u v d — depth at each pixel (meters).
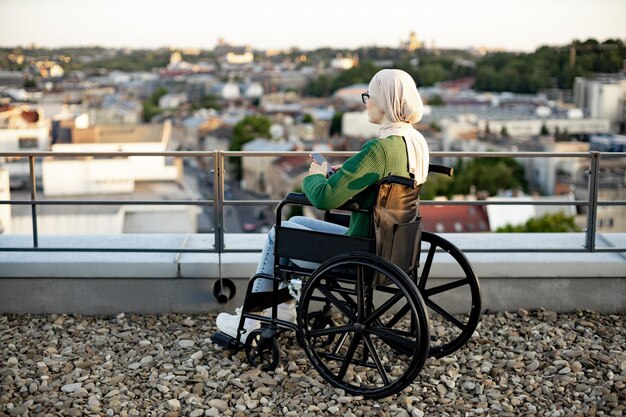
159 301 4.11
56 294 4.11
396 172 2.92
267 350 3.46
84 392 3.14
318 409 3.02
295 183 104.06
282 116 178.00
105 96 185.38
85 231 27.84
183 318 4.07
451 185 93.38
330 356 3.15
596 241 4.34
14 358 3.50
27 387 3.22
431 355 3.52
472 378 3.33
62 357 3.55
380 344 3.73
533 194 95.94
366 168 2.88
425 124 138.50
